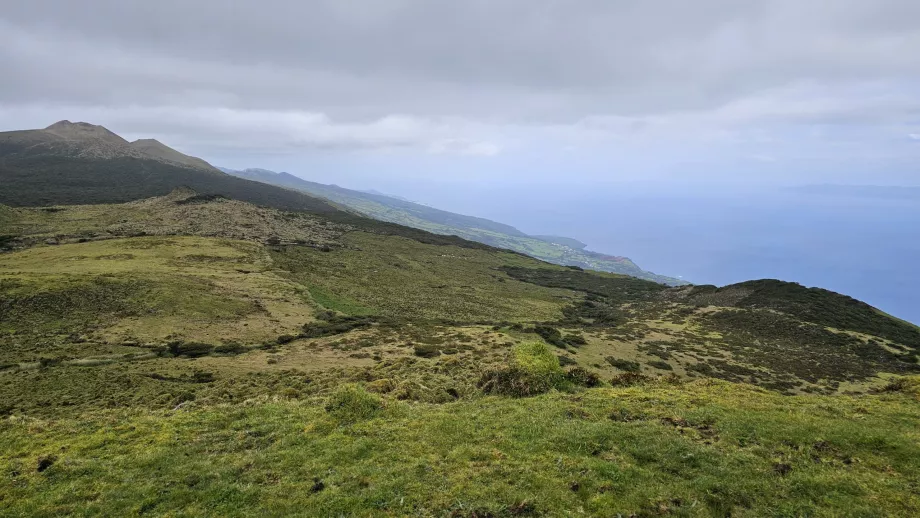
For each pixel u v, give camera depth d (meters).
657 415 17.12
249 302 69.81
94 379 35.88
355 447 14.23
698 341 71.62
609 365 49.28
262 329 58.56
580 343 58.94
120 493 12.13
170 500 11.79
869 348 71.31
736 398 19.58
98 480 12.97
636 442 14.41
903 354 69.19
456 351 46.72
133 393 32.25
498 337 54.69
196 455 14.52
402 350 47.91
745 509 11.01
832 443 14.73
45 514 11.34
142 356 45.47
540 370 22.12
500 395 20.88
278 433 15.94
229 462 13.83
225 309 64.12
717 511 10.86
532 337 58.03
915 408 18.61
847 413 17.84
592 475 12.24
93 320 54.03
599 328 80.12
